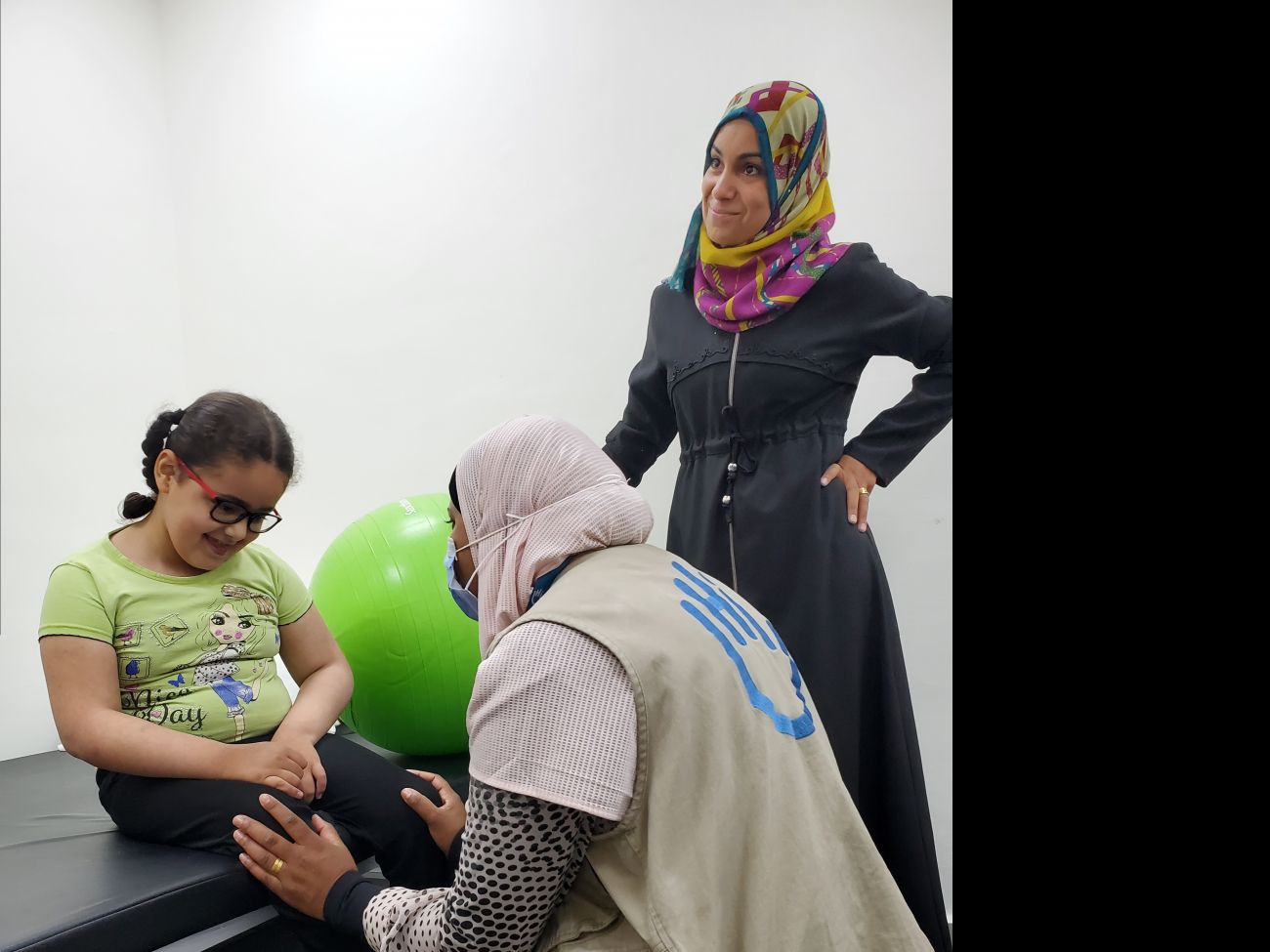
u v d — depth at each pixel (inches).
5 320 105.7
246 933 51.1
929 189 75.9
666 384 75.0
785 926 37.8
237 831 48.8
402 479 107.4
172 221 122.9
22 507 107.0
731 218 67.3
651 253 90.3
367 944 46.8
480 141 99.6
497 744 37.6
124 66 117.9
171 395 122.3
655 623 39.6
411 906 41.9
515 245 98.1
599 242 93.2
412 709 71.7
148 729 53.3
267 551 65.2
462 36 100.1
